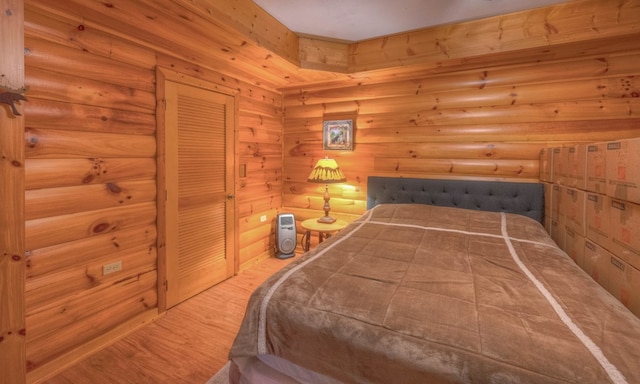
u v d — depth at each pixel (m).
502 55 2.58
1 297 1.34
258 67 2.88
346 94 3.57
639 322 1.10
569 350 0.95
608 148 1.50
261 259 3.70
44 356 1.73
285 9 2.38
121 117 2.07
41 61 1.65
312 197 3.88
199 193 2.76
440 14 2.46
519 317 1.15
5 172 1.32
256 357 1.42
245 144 3.35
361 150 3.54
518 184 2.76
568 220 2.07
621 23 2.15
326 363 1.18
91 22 1.86
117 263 2.09
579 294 1.32
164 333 2.19
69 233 1.82
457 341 1.03
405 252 1.94
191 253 2.71
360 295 1.34
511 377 0.90
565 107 2.65
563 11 2.29
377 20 2.58
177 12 1.85
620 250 1.39
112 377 1.75
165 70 2.37
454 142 3.08
